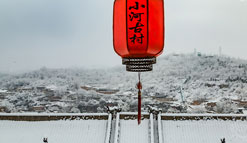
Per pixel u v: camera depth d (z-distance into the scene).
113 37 12.56
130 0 11.82
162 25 12.14
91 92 109.44
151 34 11.83
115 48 12.59
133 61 12.38
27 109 84.62
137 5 11.75
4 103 86.25
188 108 79.00
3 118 34.84
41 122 34.56
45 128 33.84
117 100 91.56
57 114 34.78
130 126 33.66
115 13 12.38
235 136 32.19
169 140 31.98
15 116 34.78
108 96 101.00
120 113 34.50
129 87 121.94
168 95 103.62
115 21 12.41
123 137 32.41
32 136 32.88
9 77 137.00
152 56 12.39
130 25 11.84
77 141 32.19
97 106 86.19
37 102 94.12
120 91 115.06
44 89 119.00
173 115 34.47
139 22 11.76
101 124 34.22
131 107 78.06
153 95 103.62
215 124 33.72
